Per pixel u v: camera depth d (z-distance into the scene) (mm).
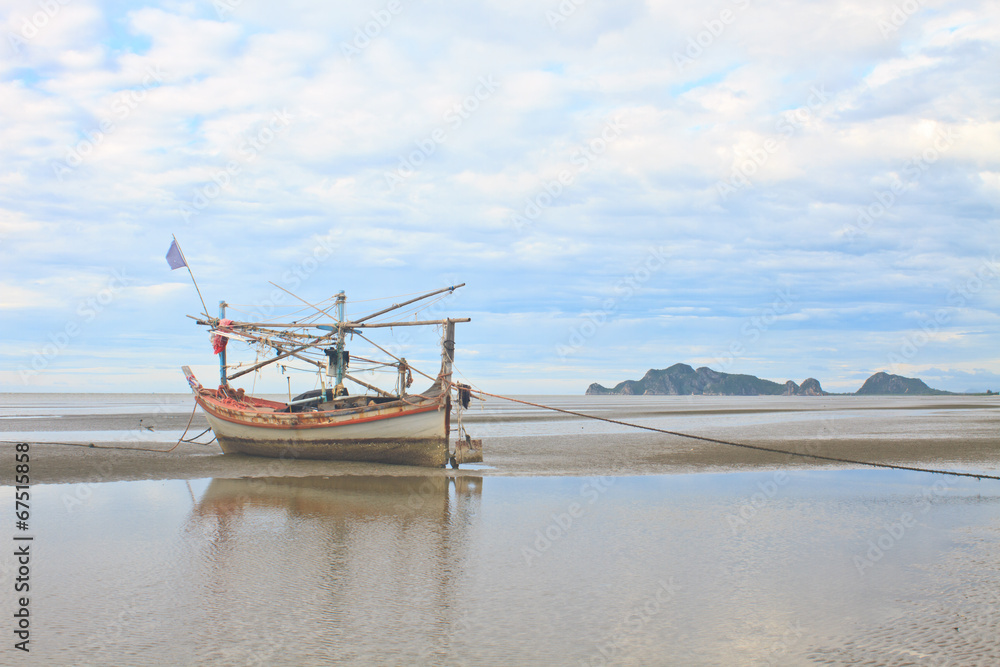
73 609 12750
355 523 19438
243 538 17703
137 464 28672
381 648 11164
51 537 17703
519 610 12898
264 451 31031
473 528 18969
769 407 105812
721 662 10805
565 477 27219
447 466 29516
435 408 28625
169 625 12016
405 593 13750
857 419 64188
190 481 25703
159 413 74875
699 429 50594
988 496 23688
